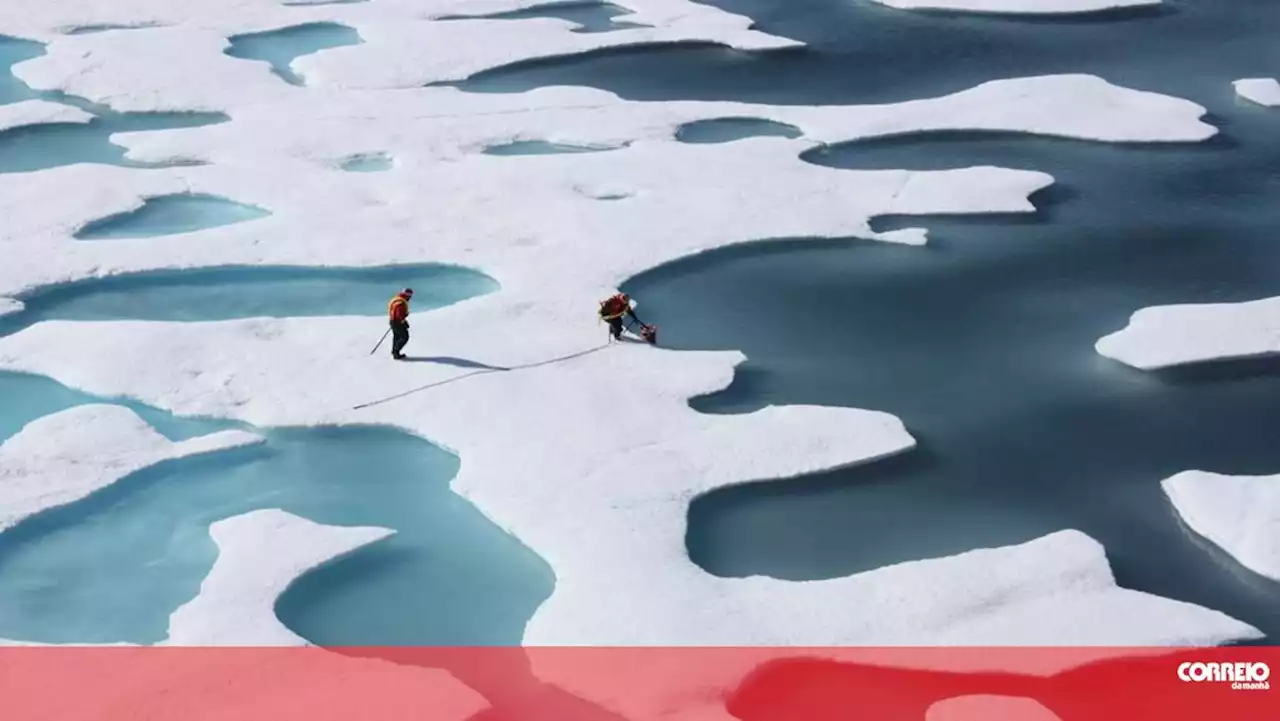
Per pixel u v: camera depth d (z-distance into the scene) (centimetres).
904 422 2938
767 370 3148
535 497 2614
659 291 3534
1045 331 3341
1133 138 4528
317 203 3994
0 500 2611
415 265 3634
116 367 3095
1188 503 2612
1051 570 2380
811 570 2467
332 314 3425
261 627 2266
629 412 2906
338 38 5719
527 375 3059
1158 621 2248
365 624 2336
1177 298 3506
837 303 3481
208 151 4400
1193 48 5519
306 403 2953
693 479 2669
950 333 3331
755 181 4162
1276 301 3397
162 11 5947
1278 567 2417
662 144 4453
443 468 2781
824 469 2723
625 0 6150
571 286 3484
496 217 3897
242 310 3447
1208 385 3092
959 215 3981
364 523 2602
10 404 3002
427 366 3102
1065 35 5688
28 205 3959
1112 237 3866
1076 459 2812
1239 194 4150
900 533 2572
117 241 3741
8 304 3416
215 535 2533
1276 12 5975
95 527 2595
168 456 2769
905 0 6094
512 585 2430
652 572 2386
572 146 4506
